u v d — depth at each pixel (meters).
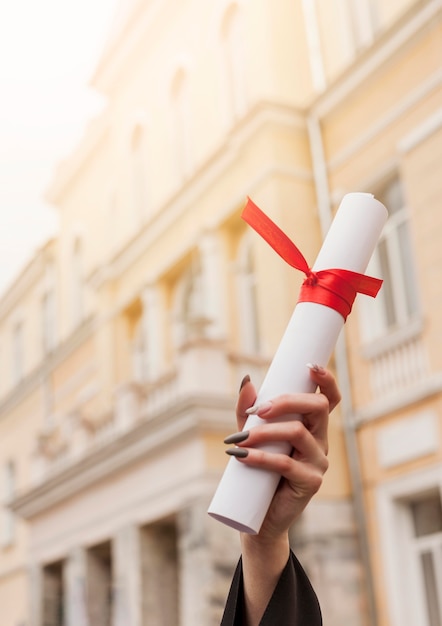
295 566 0.96
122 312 10.38
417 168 6.51
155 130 9.87
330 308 0.89
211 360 6.79
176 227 9.12
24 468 12.46
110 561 8.75
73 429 9.05
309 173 7.51
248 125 7.70
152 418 6.89
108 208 11.05
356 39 7.52
